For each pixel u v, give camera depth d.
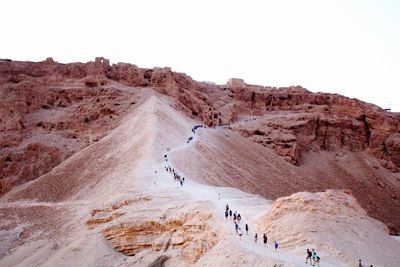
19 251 49.69
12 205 66.50
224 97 132.12
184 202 42.09
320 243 29.52
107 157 73.06
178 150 73.25
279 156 106.25
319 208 33.25
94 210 48.06
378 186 112.81
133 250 40.00
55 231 52.72
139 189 50.94
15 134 88.81
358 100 139.12
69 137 89.25
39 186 71.44
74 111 97.00
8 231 55.91
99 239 41.97
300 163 110.00
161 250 37.09
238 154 93.50
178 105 106.19
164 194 46.38
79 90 103.19
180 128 89.56
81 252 41.47
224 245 31.06
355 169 116.19
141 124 83.25
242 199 47.00
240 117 126.31
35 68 111.00
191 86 123.94
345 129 127.00
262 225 33.84
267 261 27.50
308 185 96.94
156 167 60.62
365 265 27.81
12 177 79.12
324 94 138.88
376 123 130.12
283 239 30.92
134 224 40.41
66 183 69.44
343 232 31.41
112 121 92.50
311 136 121.38
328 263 27.41
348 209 34.72
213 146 88.75
